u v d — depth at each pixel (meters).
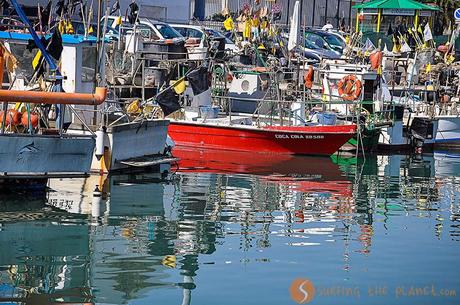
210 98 44.56
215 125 42.59
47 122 30.16
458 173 39.75
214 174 35.66
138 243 23.64
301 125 43.22
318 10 83.12
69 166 27.88
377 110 47.16
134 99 36.00
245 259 22.41
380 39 60.94
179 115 43.81
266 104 44.97
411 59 57.81
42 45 29.38
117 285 20.05
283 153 42.66
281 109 43.31
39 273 20.73
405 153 47.44
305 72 49.22
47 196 28.83
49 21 36.94
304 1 82.00
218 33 59.16
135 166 33.12
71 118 32.94
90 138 28.08
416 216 28.70
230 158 40.62
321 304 19.22
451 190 34.50
